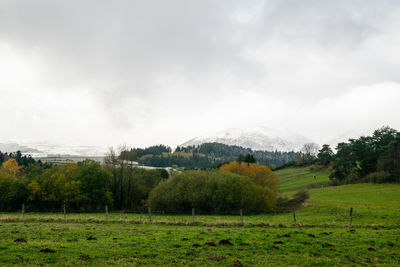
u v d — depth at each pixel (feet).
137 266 52.26
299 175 508.53
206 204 213.05
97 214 181.57
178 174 242.37
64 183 239.30
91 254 57.26
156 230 90.89
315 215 160.45
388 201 204.74
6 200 229.66
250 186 215.31
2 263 49.85
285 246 69.26
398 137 350.64
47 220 115.03
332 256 62.75
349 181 364.38
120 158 280.10
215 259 57.52
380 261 60.54
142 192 290.35
